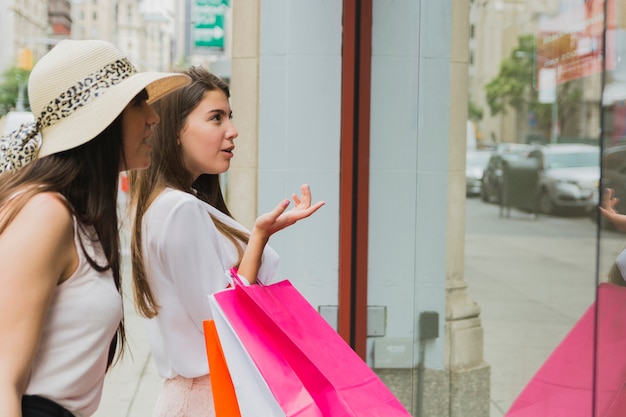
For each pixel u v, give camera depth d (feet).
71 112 5.55
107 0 278.26
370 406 6.22
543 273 7.88
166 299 7.48
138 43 303.27
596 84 6.33
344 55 14.10
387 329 13.57
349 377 6.29
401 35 12.95
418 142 12.66
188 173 7.97
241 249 7.74
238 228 7.88
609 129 6.04
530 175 8.38
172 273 7.34
